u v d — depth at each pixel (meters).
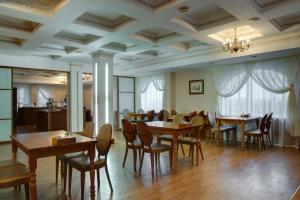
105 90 6.09
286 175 3.61
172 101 8.38
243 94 6.53
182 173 3.73
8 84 6.57
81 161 2.91
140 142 4.00
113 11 3.70
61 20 3.66
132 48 5.89
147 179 3.46
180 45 5.89
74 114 7.66
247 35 4.95
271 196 2.85
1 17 3.90
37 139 2.80
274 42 4.95
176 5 3.15
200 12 3.80
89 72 8.09
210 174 3.67
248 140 5.78
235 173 3.71
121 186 3.20
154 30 4.74
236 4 3.12
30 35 4.46
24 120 11.00
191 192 2.99
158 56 7.13
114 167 4.06
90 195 2.82
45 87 14.02
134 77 9.87
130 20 3.90
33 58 6.89
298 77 5.54
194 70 7.82
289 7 3.25
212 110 7.25
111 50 5.88
